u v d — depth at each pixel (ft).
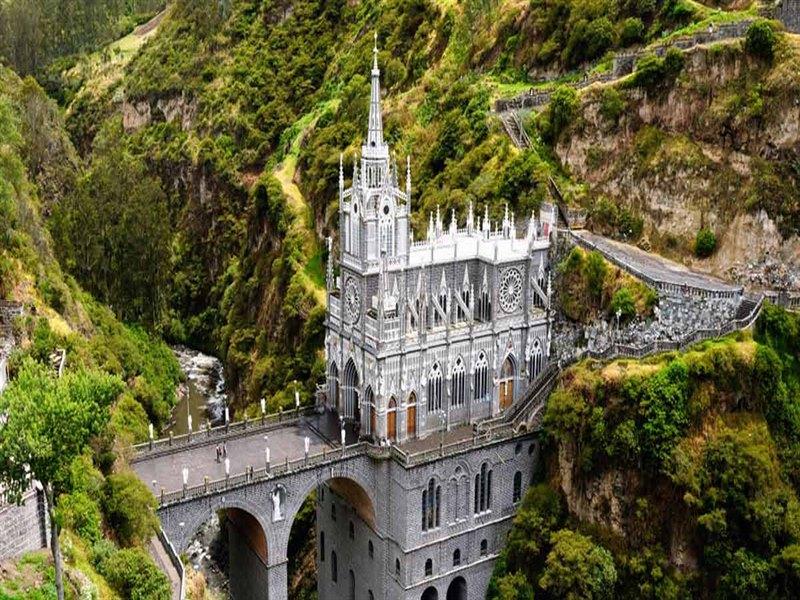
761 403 328.29
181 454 321.11
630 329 352.49
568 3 528.22
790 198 372.79
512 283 357.41
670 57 416.05
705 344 331.77
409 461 317.63
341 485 353.72
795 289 366.84
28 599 201.57
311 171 609.01
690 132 409.69
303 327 522.47
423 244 361.92
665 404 318.86
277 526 310.45
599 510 329.31
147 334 551.59
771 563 300.61
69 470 224.12
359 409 345.31
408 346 331.77
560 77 518.37
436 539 333.21
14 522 213.25
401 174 540.93
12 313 342.23
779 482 315.99
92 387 211.20
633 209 419.33
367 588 348.59
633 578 318.45
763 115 383.45
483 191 449.06
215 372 622.54
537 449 355.56
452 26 613.11
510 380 369.09
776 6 419.13
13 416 193.67
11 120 445.37
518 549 338.95
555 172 446.19
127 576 244.01
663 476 315.99
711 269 389.39
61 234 514.68
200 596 288.10
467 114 515.91
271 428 345.92
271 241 624.18
